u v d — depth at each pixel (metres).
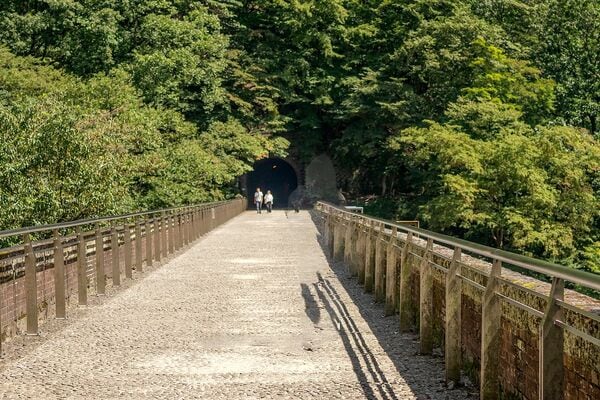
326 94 58.19
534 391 5.59
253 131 55.53
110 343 9.38
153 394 7.03
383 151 55.94
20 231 9.23
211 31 48.28
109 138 20.56
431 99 51.75
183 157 32.97
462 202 35.53
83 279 12.35
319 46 58.94
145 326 10.54
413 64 53.53
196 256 21.44
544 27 48.53
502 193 35.88
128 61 40.75
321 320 11.08
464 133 38.44
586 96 45.59
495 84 43.66
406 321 10.20
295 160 62.38
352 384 7.42
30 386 7.33
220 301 12.88
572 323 4.92
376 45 59.38
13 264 9.69
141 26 42.22
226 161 49.00
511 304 5.94
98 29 39.22
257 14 60.59
